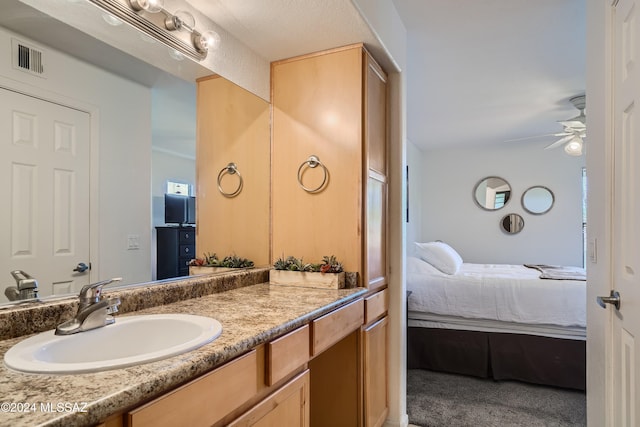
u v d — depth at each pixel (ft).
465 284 10.04
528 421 7.52
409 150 17.03
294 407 4.16
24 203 3.56
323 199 6.43
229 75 6.05
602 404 4.77
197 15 5.35
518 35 7.83
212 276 5.57
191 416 2.72
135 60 4.73
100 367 2.52
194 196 5.63
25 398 2.12
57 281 3.80
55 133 3.84
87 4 4.13
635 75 3.64
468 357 9.82
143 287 4.50
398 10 7.01
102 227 4.31
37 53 3.70
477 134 15.99
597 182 4.97
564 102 11.94
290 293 5.54
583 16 7.13
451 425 7.42
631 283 3.75
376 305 6.62
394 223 7.50
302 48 6.42
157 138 5.05
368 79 6.44
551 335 9.29
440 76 9.94
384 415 7.11
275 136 6.86
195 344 3.02
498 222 17.89
